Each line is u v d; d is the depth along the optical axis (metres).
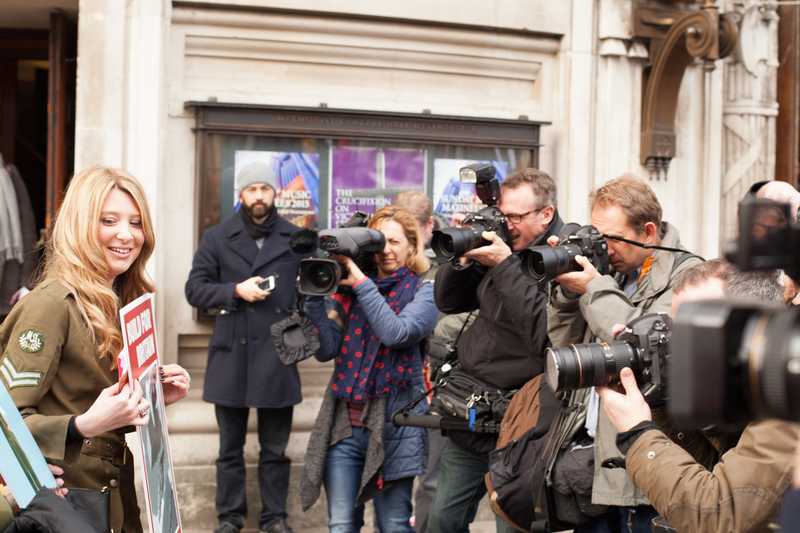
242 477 6.38
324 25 7.02
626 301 3.62
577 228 3.88
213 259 6.41
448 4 7.25
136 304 3.21
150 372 3.33
